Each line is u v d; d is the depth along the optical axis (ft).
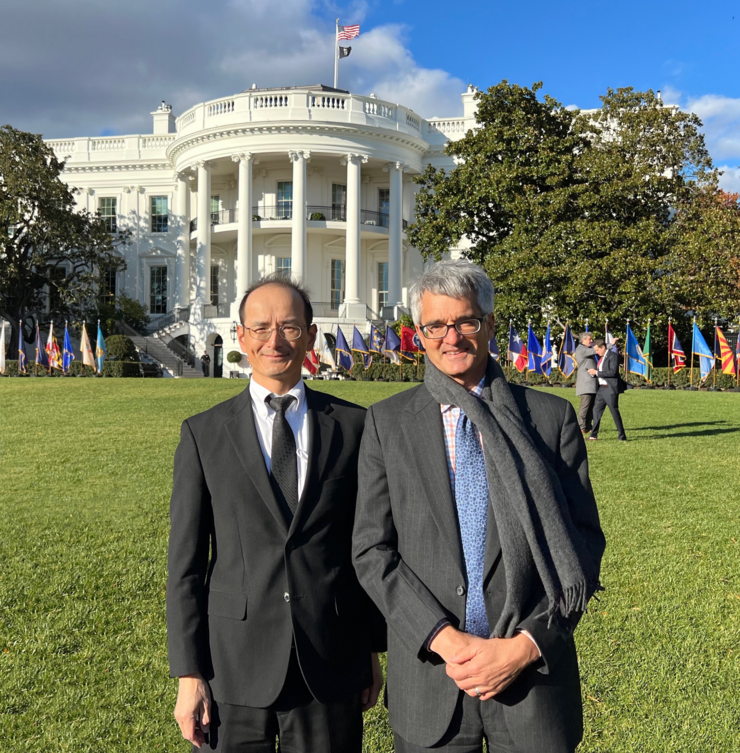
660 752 9.58
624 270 78.07
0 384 70.79
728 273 79.00
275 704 6.89
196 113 115.44
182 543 7.23
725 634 12.93
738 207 90.22
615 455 31.19
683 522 20.26
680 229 84.69
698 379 78.84
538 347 74.74
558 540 6.15
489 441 6.37
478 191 85.35
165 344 114.73
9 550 18.42
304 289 7.90
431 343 6.97
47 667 12.05
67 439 37.09
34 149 110.11
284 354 7.41
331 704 7.07
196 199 127.85
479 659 5.98
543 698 6.31
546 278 79.25
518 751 6.27
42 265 115.85
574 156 86.33
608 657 12.17
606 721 10.33
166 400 54.85
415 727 6.55
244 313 7.59
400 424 7.06
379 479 7.07
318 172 117.91
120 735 10.11
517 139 86.53
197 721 6.84
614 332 80.33
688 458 30.42
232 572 7.14
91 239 114.73
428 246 92.38
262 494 7.16
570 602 6.06
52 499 24.09
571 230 81.71
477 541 6.64
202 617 7.12
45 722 10.44
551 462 6.81
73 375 99.30
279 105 110.52
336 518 7.31
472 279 6.87
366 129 108.78
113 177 131.13
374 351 93.61
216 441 7.43
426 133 122.42
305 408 7.70
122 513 22.16
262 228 112.47
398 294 113.60
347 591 7.33
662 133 89.04
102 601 14.92
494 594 6.49
